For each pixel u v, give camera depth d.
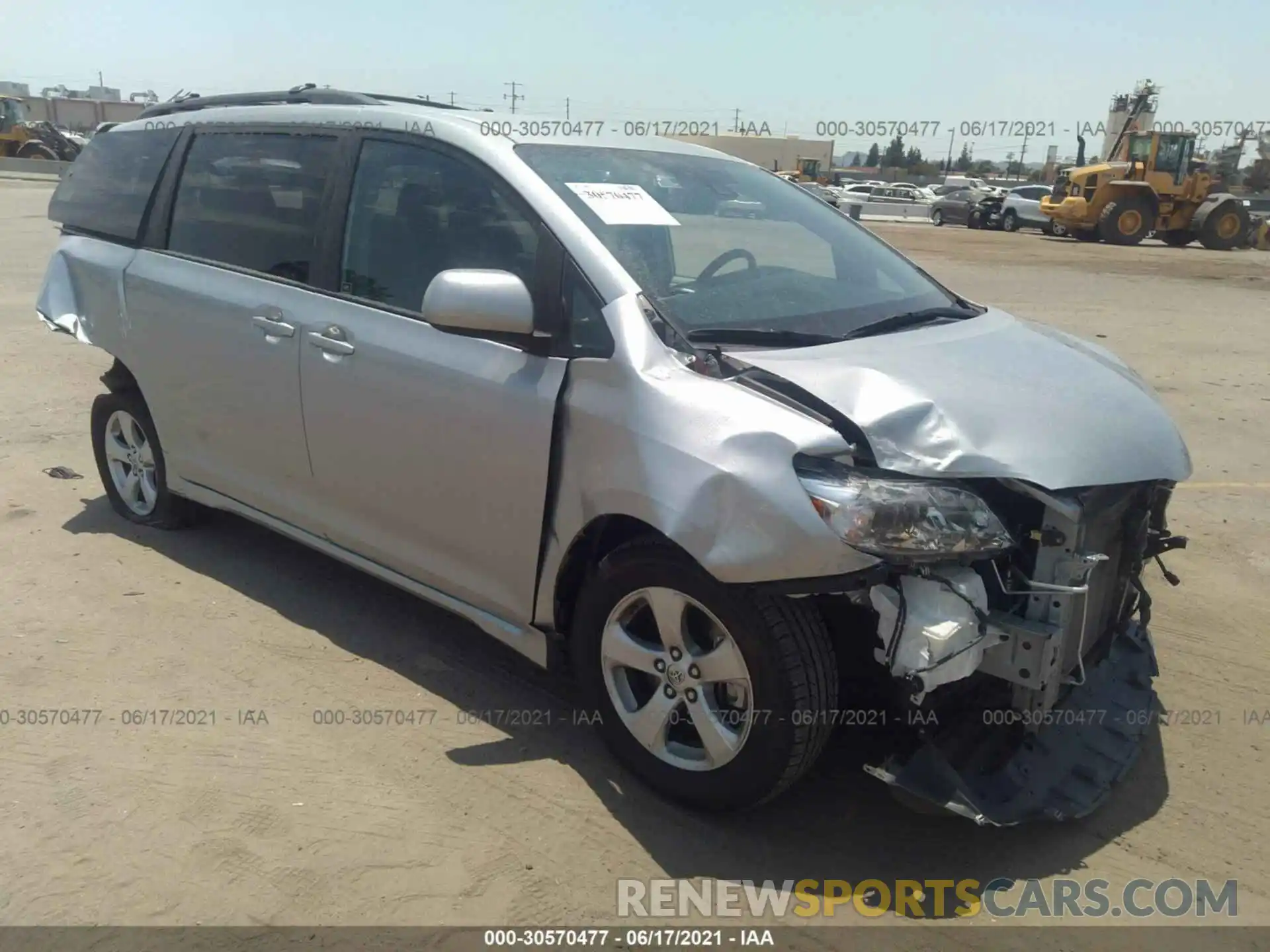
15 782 3.13
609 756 3.34
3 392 7.60
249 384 4.08
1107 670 3.50
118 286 4.68
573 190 3.35
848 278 3.72
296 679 3.75
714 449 2.72
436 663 3.88
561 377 3.07
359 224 3.77
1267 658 4.16
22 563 4.64
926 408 2.74
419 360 3.42
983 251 23.97
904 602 2.60
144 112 5.17
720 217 3.67
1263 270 21.45
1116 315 13.64
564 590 3.25
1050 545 2.76
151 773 3.19
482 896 2.73
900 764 2.82
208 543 4.93
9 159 35.91
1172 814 3.18
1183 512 5.82
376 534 3.78
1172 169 27.73
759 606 2.74
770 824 3.05
